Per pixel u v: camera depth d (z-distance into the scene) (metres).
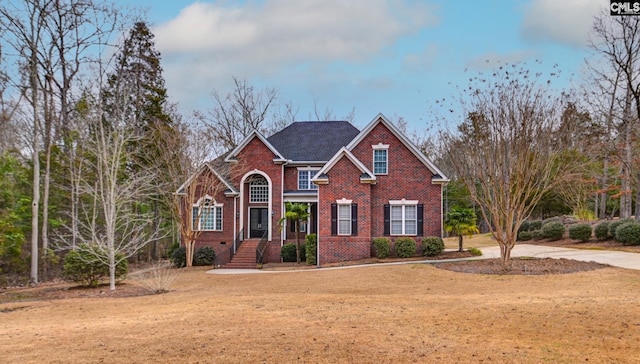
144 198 38.31
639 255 24.12
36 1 29.12
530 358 7.99
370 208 29.19
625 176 34.50
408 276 20.61
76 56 32.97
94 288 21.28
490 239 42.84
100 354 8.98
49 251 29.69
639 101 32.16
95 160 32.12
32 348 9.66
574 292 15.16
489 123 20.84
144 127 40.19
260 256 31.02
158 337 10.13
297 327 10.66
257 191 34.66
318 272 24.02
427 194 29.62
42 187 34.06
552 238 34.25
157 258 42.62
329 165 29.09
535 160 20.69
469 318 11.10
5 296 20.22
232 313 12.82
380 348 8.77
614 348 8.41
